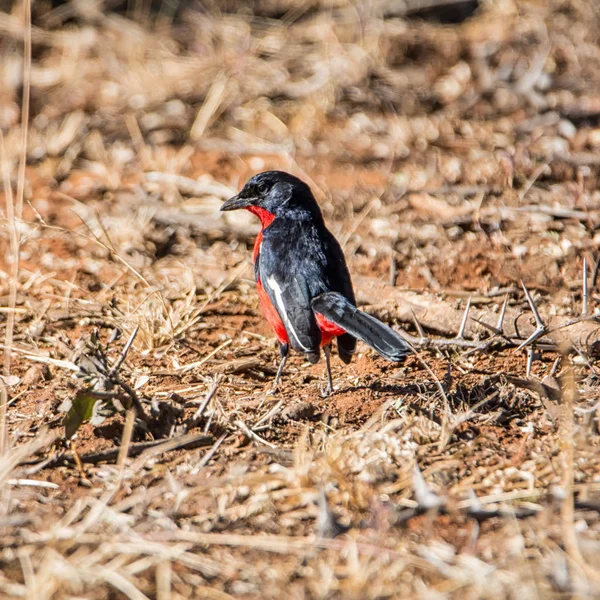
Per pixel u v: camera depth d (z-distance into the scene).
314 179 15.78
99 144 16.75
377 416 8.47
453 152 16.56
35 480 7.62
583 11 21.38
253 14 22.52
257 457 8.00
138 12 21.81
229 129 17.70
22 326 11.16
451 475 7.63
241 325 11.60
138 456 8.05
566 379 8.81
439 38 20.89
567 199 14.55
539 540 6.60
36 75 19.20
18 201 10.41
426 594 6.07
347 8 22.05
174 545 6.66
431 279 12.65
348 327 9.06
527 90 18.50
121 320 11.15
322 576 6.29
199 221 14.08
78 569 6.27
